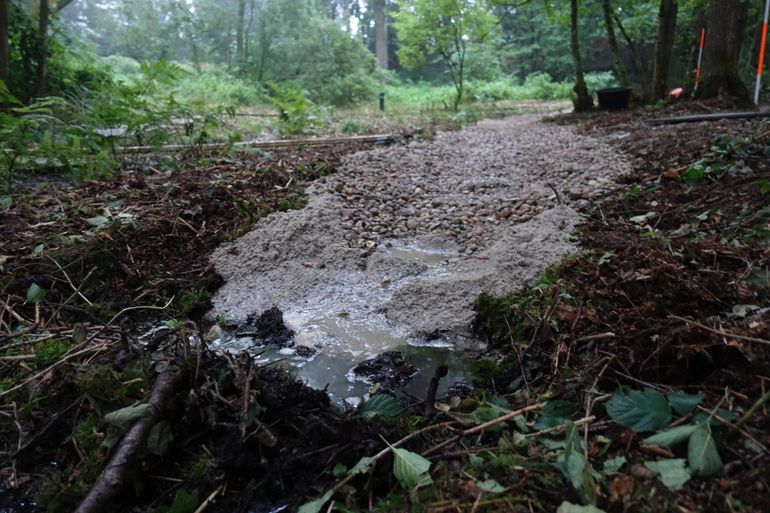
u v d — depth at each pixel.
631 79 27.39
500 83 26.36
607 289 2.88
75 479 1.93
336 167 6.52
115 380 2.25
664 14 10.98
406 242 4.54
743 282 2.79
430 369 2.72
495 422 2.04
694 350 2.17
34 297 3.12
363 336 3.08
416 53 17.98
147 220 4.20
